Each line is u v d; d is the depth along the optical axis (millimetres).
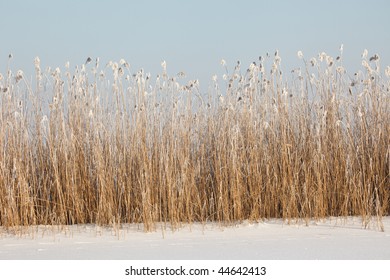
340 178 9992
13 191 9055
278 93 10195
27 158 9602
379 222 9297
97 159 9516
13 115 9445
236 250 6852
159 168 9500
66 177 9531
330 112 10234
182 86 9859
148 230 8828
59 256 6738
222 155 9844
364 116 10156
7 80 9406
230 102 10047
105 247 7406
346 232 8477
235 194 9578
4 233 8695
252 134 10109
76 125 9930
